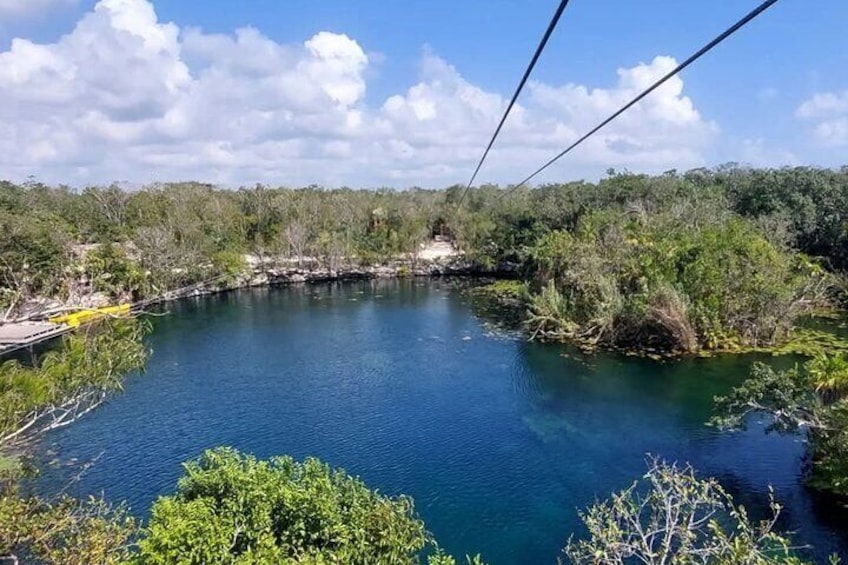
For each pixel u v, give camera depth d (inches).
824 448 654.5
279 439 895.1
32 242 1333.7
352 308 1878.7
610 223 1726.1
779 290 1239.5
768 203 1824.6
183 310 1872.5
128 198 2758.4
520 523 649.6
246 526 401.1
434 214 3046.3
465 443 859.4
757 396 709.3
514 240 2335.1
